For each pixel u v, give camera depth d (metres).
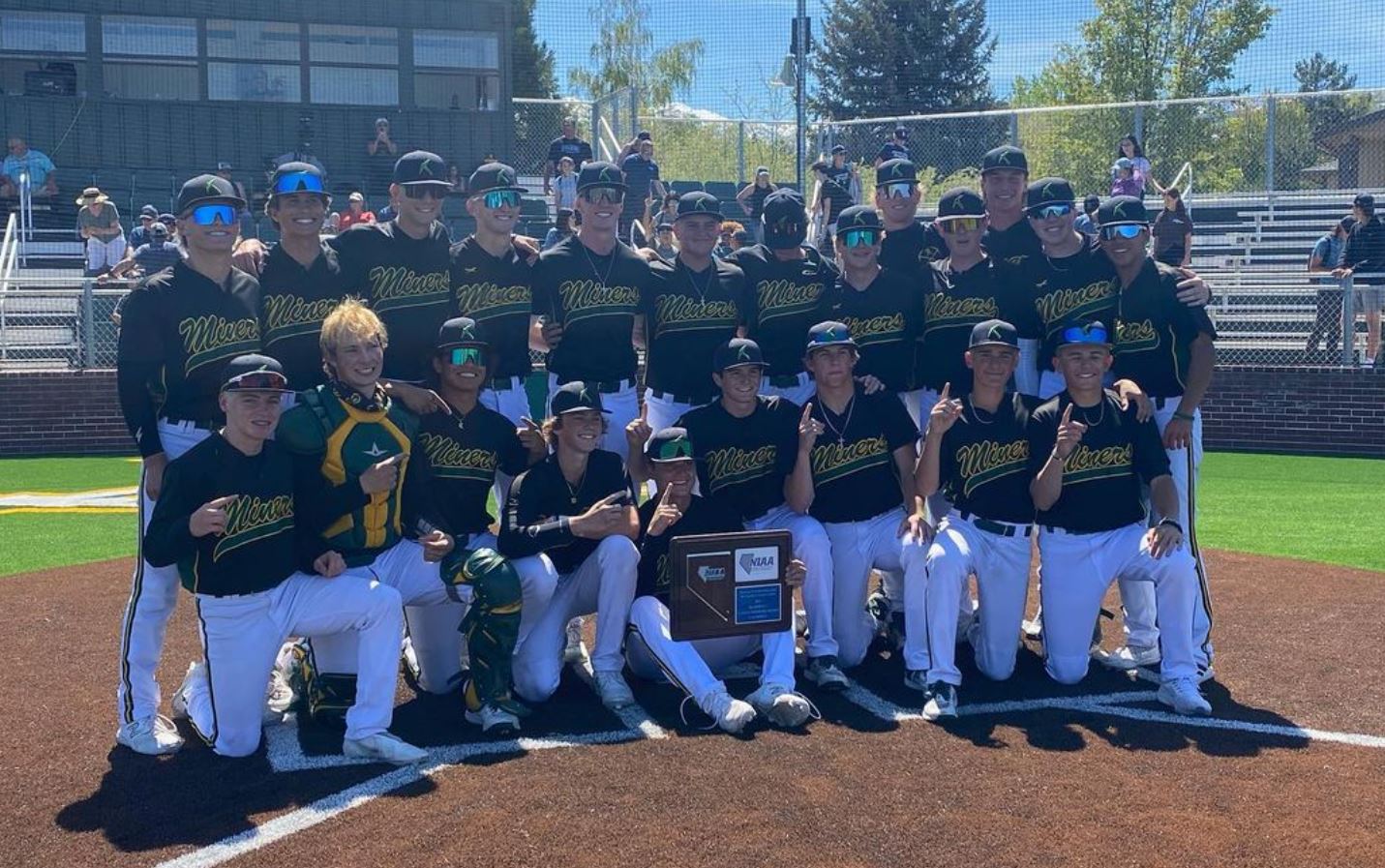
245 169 20.03
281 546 4.70
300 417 4.80
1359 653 6.04
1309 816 4.09
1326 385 13.99
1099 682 5.73
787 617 5.29
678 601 5.16
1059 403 5.57
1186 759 4.66
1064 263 6.07
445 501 5.43
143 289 4.77
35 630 6.58
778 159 21.64
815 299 6.36
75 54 19.38
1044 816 4.11
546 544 5.26
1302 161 18.86
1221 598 7.11
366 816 4.14
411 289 5.78
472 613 5.01
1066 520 5.54
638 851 3.85
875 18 34.19
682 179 22.44
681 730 5.04
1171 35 35.25
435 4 20.56
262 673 4.71
